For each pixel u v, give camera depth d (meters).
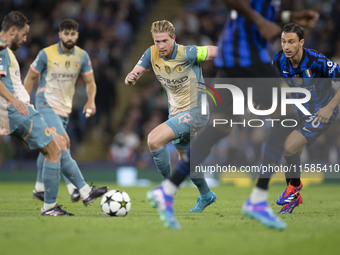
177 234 16.53
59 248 14.30
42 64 28.41
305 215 23.39
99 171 55.91
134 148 57.94
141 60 23.62
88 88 29.72
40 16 70.75
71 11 70.69
